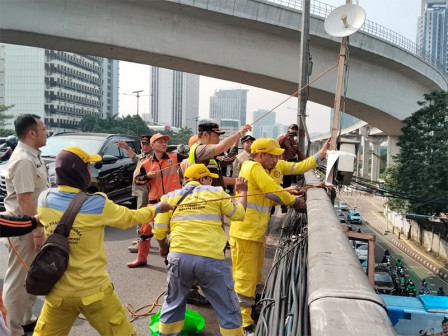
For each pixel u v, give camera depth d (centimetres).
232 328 307
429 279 2819
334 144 488
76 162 261
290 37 2075
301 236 387
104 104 13650
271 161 406
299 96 975
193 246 305
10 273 345
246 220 372
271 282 320
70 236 250
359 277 179
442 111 2620
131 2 1777
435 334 339
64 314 262
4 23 1589
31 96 9362
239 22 1944
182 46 1912
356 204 5928
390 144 3862
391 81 2511
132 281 499
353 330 129
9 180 347
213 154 409
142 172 561
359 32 2095
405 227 4003
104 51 1889
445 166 2545
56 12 1670
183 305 318
